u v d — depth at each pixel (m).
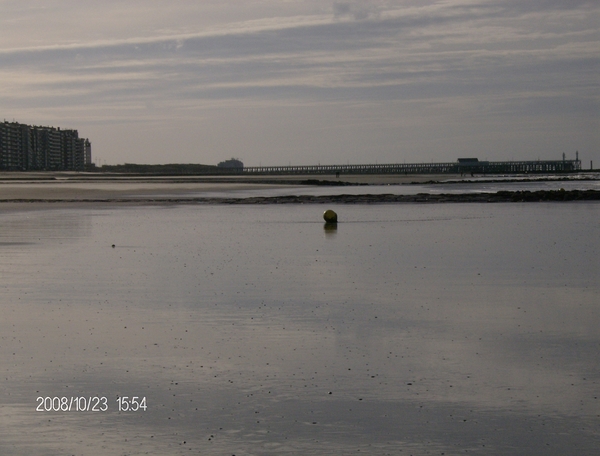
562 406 10.66
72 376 12.20
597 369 12.47
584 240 34.41
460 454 9.06
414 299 19.16
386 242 34.41
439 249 31.19
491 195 78.19
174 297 19.59
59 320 16.61
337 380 11.94
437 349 13.87
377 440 9.50
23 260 27.78
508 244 32.97
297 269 25.17
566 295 19.69
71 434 9.74
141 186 131.62
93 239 36.41
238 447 9.30
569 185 130.00
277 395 11.21
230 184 145.25
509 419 10.19
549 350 13.74
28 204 72.69
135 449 9.25
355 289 20.83
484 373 12.27
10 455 9.09
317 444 9.38
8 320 16.64
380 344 14.27
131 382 11.86
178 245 33.53
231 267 25.75
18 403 10.88
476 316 16.89
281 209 64.19
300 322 16.33
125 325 16.08
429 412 10.46
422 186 131.50
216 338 14.81
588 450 9.16
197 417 10.31
